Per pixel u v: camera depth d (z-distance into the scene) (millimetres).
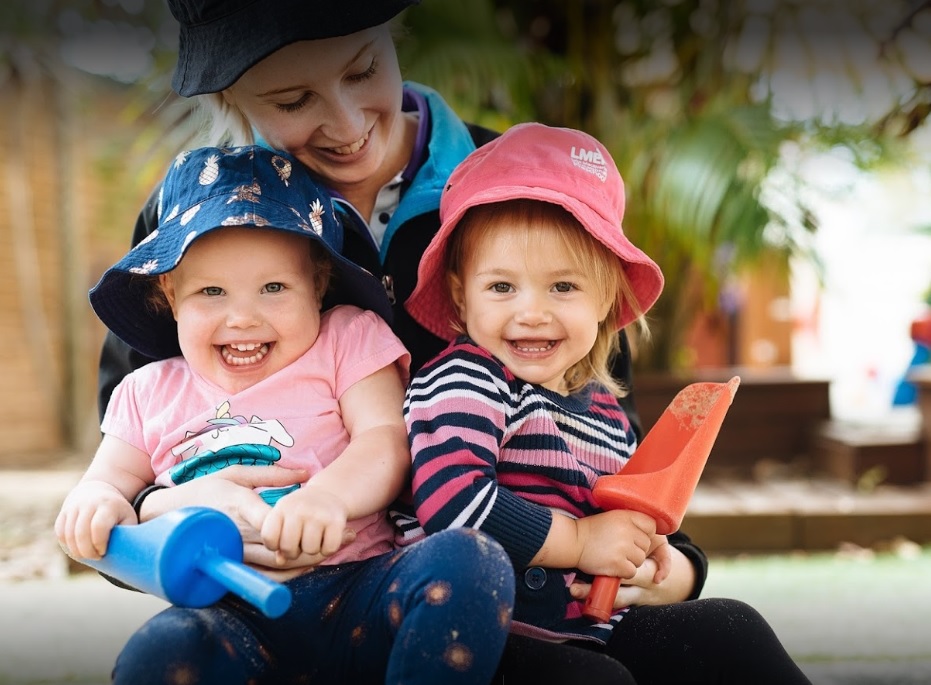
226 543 1167
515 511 1310
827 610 2955
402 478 1371
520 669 1237
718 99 4406
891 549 3957
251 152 1458
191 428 1427
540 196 1413
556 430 1445
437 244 1458
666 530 1392
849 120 4129
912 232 5469
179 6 1455
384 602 1211
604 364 1621
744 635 1330
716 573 3543
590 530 1361
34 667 2400
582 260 1455
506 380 1438
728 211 3998
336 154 1541
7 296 7039
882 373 8953
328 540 1203
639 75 4730
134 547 1185
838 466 4672
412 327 1625
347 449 1362
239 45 1396
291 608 1252
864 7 4039
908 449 4613
